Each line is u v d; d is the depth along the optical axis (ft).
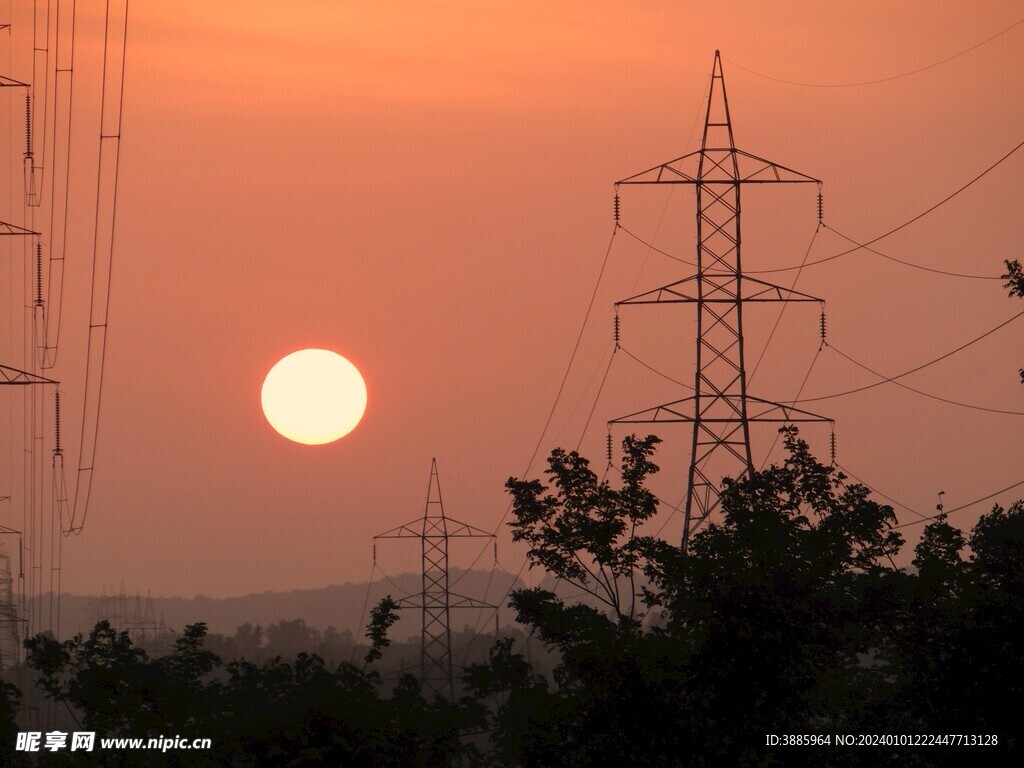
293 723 509.76
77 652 562.25
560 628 508.53
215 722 543.39
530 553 531.09
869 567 484.33
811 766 453.17
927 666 469.16
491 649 541.75
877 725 476.54
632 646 469.16
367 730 510.58
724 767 446.60
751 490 495.82
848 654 503.61
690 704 453.99
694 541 489.26
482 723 540.11
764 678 452.35
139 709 536.01
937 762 455.63
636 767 451.94
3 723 561.02
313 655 546.67
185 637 568.00
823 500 492.13
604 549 514.68
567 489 536.42
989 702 448.65
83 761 522.88
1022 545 487.61
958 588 492.54
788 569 468.34
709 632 456.86
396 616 568.41
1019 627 449.89
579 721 476.13
